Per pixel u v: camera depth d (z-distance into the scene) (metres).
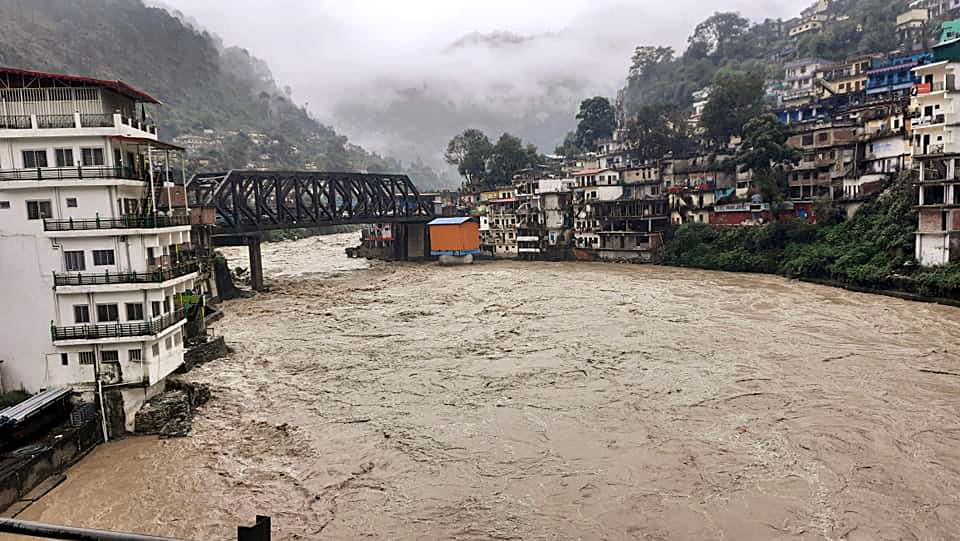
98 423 26.89
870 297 53.31
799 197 73.38
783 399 29.70
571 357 37.75
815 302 51.78
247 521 20.44
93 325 27.36
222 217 72.44
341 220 82.81
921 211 52.84
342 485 22.72
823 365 34.56
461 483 22.67
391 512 20.88
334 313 54.59
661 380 32.94
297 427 28.00
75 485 22.92
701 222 78.50
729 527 19.55
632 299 55.41
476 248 95.12
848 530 19.22
